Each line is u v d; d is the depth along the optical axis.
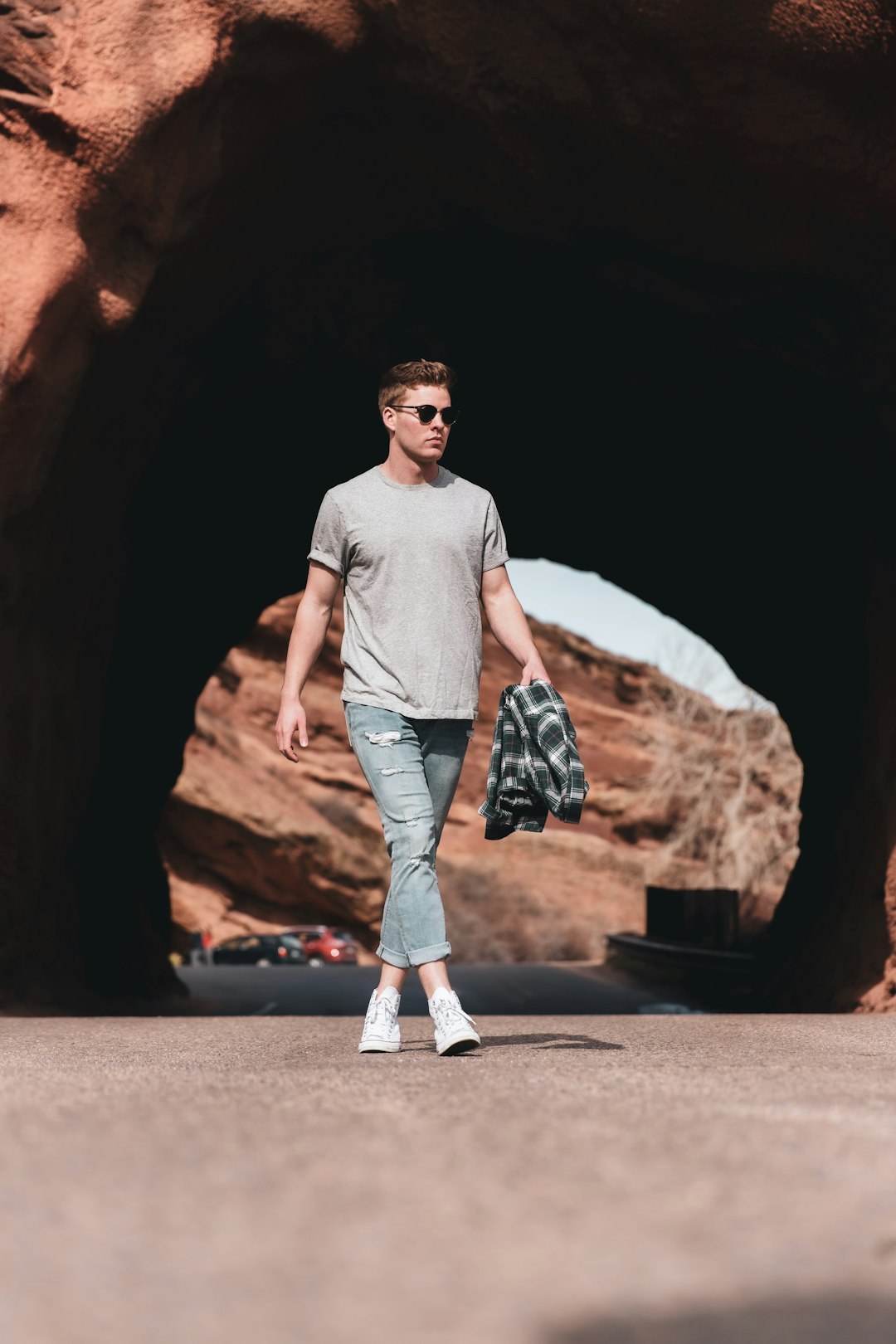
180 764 19.94
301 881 44.91
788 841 43.59
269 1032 4.75
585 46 8.86
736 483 13.78
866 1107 2.46
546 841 51.19
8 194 8.27
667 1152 1.96
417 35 8.80
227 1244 1.46
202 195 9.02
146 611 14.95
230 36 8.51
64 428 8.88
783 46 8.59
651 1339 1.15
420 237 10.97
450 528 4.06
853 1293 1.29
